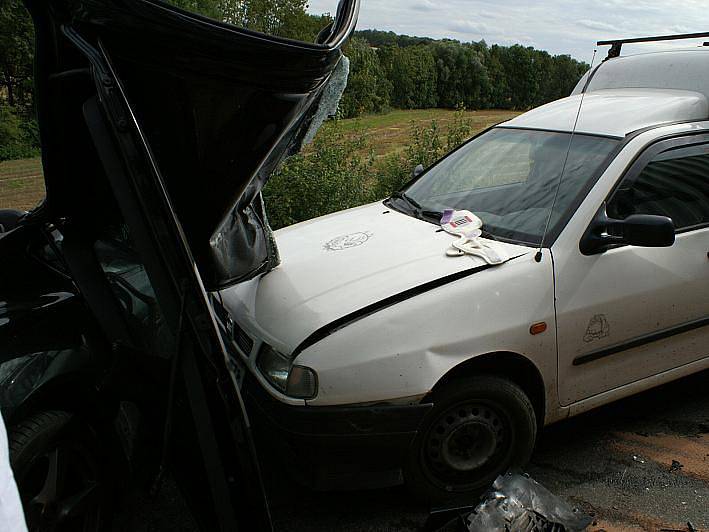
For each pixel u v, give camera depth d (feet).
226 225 8.45
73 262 8.31
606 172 10.36
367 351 8.35
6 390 6.70
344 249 10.59
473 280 9.05
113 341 7.77
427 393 8.46
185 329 6.62
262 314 9.36
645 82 13.52
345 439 8.33
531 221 10.32
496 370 9.38
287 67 6.54
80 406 7.70
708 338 11.34
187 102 6.60
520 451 9.59
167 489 10.09
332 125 23.25
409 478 9.00
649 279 10.21
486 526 8.44
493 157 12.57
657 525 9.13
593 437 11.34
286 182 21.42
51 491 7.17
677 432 11.47
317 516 9.36
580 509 9.43
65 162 7.77
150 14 5.98
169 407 7.19
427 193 12.74
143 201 6.33
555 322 9.37
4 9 84.07
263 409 8.85
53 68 7.02
